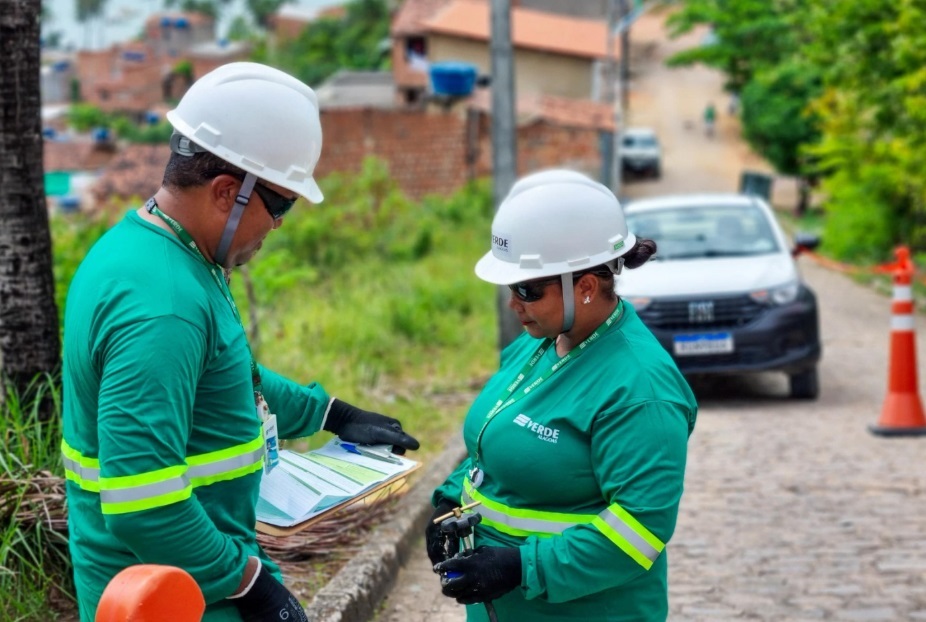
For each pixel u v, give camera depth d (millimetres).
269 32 90438
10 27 4434
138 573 2051
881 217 21047
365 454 3043
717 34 44594
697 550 5617
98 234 9734
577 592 2496
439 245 20875
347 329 10914
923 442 7793
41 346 4645
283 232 16984
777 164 33969
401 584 5195
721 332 9133
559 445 2580
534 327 2650
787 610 4793
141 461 2197
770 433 8266
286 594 2488
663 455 2475
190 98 2459
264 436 2799
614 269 2629
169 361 2246
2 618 3816
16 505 4090
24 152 4535
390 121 28703
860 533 5793
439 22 37000
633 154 39781
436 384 9719
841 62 19438
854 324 14594
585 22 40906
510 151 10930
